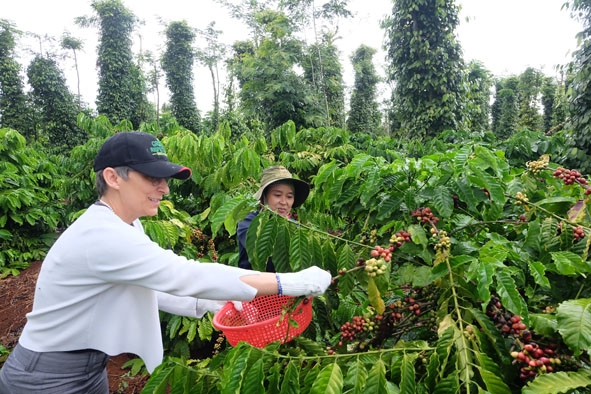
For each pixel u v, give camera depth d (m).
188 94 16.28
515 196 1.64
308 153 4.07
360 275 1.40
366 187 1.62
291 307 1.32
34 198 6.06
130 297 1.32
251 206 1.54
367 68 15.40
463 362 1.04
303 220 2.66
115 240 1.19
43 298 1.30
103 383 1.52
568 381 0.93
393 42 7.50
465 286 1.28
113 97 14.42
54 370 1.32
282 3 9.52
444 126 7.01
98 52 14.52
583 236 1.36
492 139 5.66
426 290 1.54
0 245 5.64
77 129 14.25
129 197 1.31
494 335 1.15
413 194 1.57
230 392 1.02
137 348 1.37
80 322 1.29
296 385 1.06
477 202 1.52
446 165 1.61
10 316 4.22
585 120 4.46
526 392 0.92
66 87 14.38
